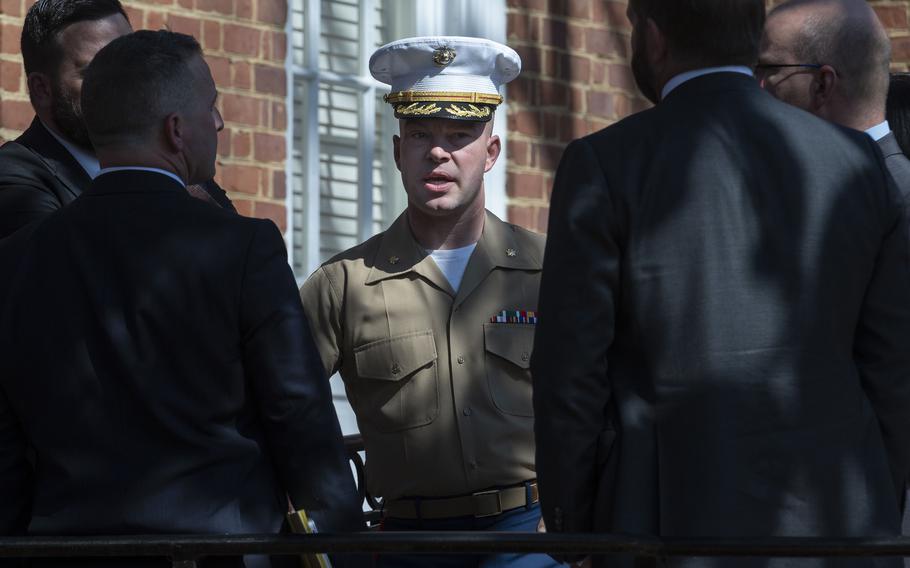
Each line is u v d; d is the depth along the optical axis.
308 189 20.42
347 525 7.98
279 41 19.17
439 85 11.62
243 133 18.75
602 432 8.13
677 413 7.87
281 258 8.14
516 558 11.17
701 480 7.74
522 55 22.06
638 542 7.22
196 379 7.76
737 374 7.82
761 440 7.79
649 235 8.01
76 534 7.61
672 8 8.40
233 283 7.88
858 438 8.00
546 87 22.28
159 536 7.30
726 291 7.89
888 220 8.26
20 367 7.86
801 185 8.06
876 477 8.02
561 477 8.06
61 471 7.71
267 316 7.91
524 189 21.94
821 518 7.78
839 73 10.53
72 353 7.77
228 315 7.84
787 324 7.88
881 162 8.38
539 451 8.18
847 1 10.67
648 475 7.93
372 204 21.50
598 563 8.22
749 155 8.11
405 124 11.73
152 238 7.91
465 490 11.34
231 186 18.59
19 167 10.56
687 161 8.08
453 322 11.48
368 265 11.73
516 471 11.38
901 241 8.31
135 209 8.02
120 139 8.24
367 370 11.50
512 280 11.80
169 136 8.26
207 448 7.74
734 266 7.92
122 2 17.66
